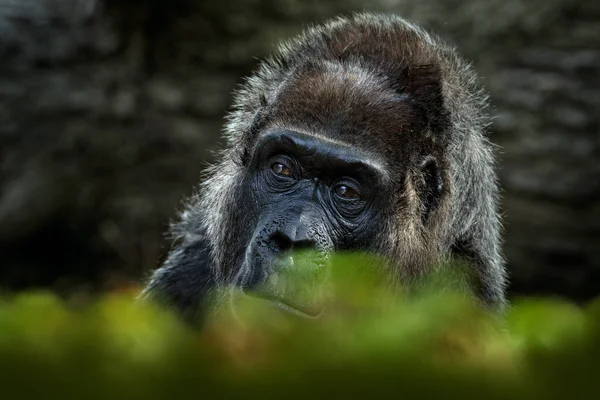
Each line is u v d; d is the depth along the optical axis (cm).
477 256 1185
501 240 1348
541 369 243
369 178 1012
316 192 1015
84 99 2977
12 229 2927
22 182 2945
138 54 2998
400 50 1110
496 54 2923
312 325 257
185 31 2997
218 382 224
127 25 2983
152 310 280
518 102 2898
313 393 223
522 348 266
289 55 1205
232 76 3002
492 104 2902
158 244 2986
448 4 2930
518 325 282
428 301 270
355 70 1084
